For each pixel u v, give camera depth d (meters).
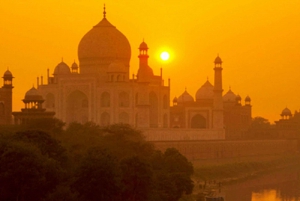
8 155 191.50
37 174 190.25
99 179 198.50
